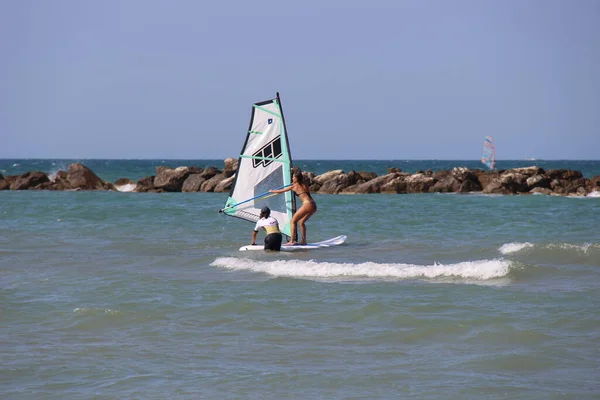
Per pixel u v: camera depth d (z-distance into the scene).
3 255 40.69
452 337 21.89
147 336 22.30
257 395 17.00
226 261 36.84
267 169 46.34
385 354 20.30
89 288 29.91
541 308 25.39
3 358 19.97
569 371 18.50
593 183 113.75
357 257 39.41
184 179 122.88
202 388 17.48
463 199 96.44
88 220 63.50
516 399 16.55
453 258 38.72
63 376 18.41
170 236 51.41
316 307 26.06
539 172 118.94
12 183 124.31
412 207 80.94
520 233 52.50
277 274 33.31
